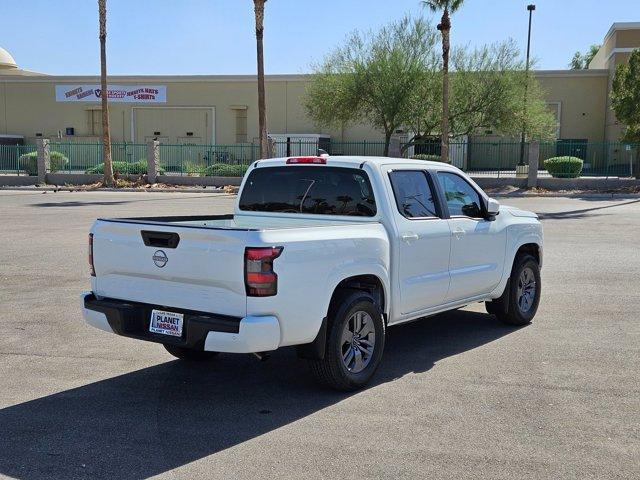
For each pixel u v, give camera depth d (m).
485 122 37.66
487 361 6.45
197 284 5.07
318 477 4.10
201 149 46.31
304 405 5.34
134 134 52.31
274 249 4.86
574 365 6.30
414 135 40.78
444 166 6.95
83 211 22.03
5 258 12.44
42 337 7.27
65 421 5.00
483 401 5.38
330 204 6.32
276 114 50.41
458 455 4.40
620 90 33.59
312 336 5.19
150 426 4.91
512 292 7.63
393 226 5.99
